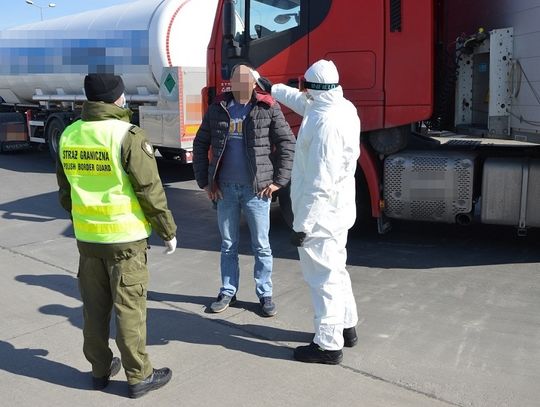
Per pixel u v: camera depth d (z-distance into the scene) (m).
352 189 3.79
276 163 4.57
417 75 5.64
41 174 11.98
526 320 4.43
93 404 3.45
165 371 3.67
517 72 5.30
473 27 5.82
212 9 10.75
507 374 3.65
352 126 3.64
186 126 9.60
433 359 3.86
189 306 4.90
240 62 6.25
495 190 5.74
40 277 5.74
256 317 4.64
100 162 3.28
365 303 4.81
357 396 3.44
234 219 4.69
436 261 5.84
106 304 3.53
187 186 10.27
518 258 5.88
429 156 5.89
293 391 3.52
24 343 4.27
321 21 5.88
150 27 10.32
